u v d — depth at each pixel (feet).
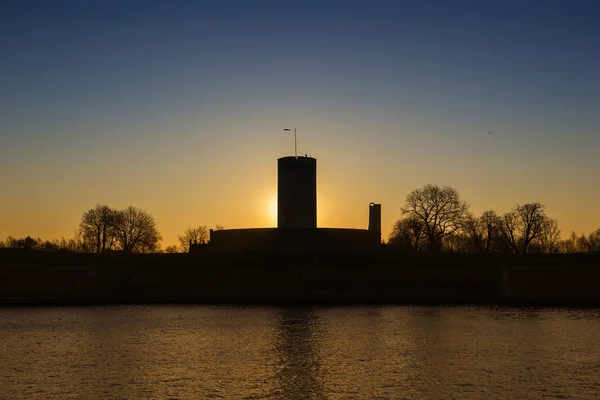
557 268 220.84
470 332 146.61
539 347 127.95
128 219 372.38
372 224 310.04
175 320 170.60
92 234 365.61
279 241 250.98
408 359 117.08
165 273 232.94
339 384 99.35
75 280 229.86
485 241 350.64
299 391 95.61
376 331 148.77
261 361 116.16
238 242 259.80
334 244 254.88
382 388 96.78
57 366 112.98
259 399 91.76
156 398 92.17
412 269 228.63
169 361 116.57
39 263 245.45
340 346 129.90
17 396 93.40
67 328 156.97
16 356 122.11
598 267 218.59
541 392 94.27
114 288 230.48
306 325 159.12
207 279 231.91
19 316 182.70
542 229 343.26
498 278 223.51
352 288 228.22
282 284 229.66
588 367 110.11
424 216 322.34
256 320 169.48
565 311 188.65
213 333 147.43
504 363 113.39
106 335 145.59
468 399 90.84
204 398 92.17
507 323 161.27
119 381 101.81
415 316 175.94
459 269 226.79
